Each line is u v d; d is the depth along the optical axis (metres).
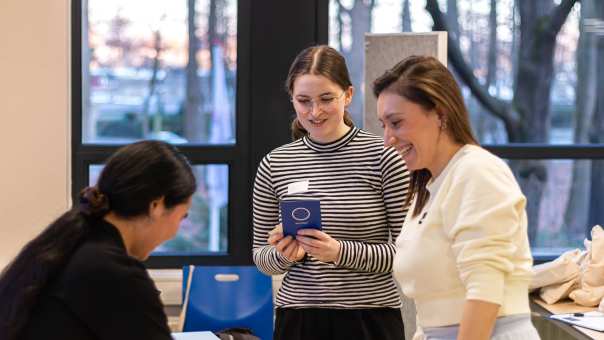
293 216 2.42
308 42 4.16
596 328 3.09
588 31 4.39
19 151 3.91
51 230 1.69
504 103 4.41
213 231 4.29
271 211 2.66
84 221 1.70
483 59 4.38
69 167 4.00
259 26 4.13
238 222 4.24
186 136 4.28
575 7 4.38
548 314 3.41
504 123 4.43
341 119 2.57
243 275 3.46
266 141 4.19
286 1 4.13
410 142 1.85
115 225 1.72
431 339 1.88
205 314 3.39
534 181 4.43
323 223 2.52
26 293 1.62
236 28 4.20
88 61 4.18
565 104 4.43
